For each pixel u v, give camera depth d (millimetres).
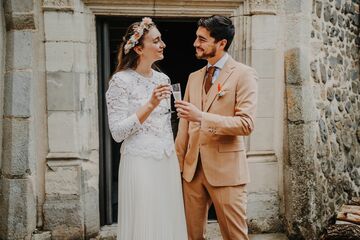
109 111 2451
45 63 3658
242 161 2549
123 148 2516
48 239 3658
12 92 3586
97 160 3863
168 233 2561
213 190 2539
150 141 2479
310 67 3969
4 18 3613
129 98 2463
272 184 3947
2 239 3637
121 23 4035
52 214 3680
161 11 3811
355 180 4797
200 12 3854
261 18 3809
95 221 3834
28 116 3590
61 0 3602
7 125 3617
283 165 3930
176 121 4883
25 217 3598
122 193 2518
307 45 3877
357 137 4914
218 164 2502
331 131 4309
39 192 3725
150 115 2494
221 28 2430
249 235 3867
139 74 2518
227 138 2512
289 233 3818
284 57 3863
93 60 3805
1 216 3645
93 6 3725
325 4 4270
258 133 3900
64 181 3682
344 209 4133
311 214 3803
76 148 3699
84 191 3742
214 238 3787
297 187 3777
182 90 5398
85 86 3760
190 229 2727
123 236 2521
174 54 5383
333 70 4426
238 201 2521
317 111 4051
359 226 3844
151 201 2471
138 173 2457
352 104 4840
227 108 2473
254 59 3830
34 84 3645
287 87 3840
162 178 2525
